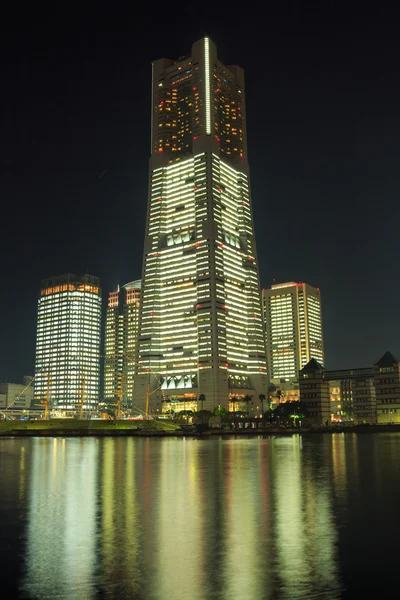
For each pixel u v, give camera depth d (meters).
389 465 61.19
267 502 34.31
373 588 17.55
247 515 29.81
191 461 69.94
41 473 54.31
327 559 20.81
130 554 21.73
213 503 34.06
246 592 17.27
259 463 65.56
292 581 18.30
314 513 30.31
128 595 17.05
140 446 116.69
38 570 19.70
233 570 19.56
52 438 172.75
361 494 37.75
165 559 21.03
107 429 198.88
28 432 191.00
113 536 24.86
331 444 116.56
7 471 56.78
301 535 24.81
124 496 37.38
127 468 59.94
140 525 27.22
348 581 18.27
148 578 18.70
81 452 93.12
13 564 20.44
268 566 19.98
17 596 17.05
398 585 17.83
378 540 23.77
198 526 26.89
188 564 20.34
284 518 28.91
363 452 86.31
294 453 85.06
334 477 48.72
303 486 42.38
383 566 19.88
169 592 17.31
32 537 24.73
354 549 22.28
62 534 25.33
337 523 27.50
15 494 38.66
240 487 41.97
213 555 21.48
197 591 17.38
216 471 55.47
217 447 108.94
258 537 24.44
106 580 18.53
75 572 19.44
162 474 52.75
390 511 30.86
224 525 27.14
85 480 47.56
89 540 24.11
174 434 194.00
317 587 17.67
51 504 33.94
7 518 29.28
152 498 36.31
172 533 25.36
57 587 17.84
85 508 32.38
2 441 147.88
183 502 34.53
